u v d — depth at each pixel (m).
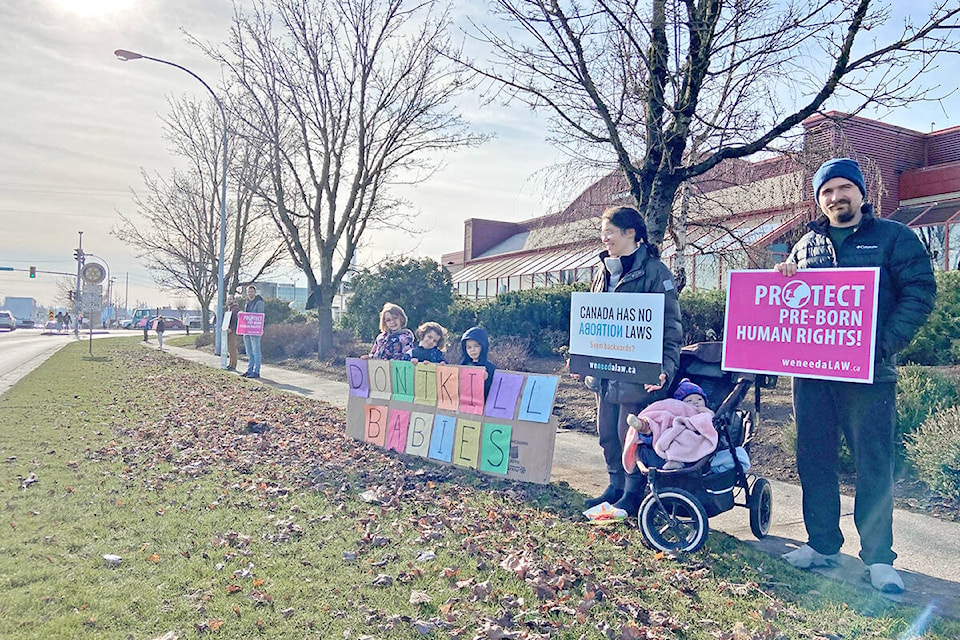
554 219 12.19
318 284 21.80
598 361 5.44
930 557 4.64
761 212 11.81
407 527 5.09
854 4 7.76
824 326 4.39
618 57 9.03
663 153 8.72
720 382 5.27
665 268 5.28
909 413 6.65
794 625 3.58
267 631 3.39
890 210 22.02
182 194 37.75
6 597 3.65
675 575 4.19
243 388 14.53
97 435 8.51
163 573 4.07
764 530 5.13
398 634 3.40
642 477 5.31
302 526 5.05
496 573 4.20
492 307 18.72
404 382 7.90
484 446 6.87
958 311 10.35
